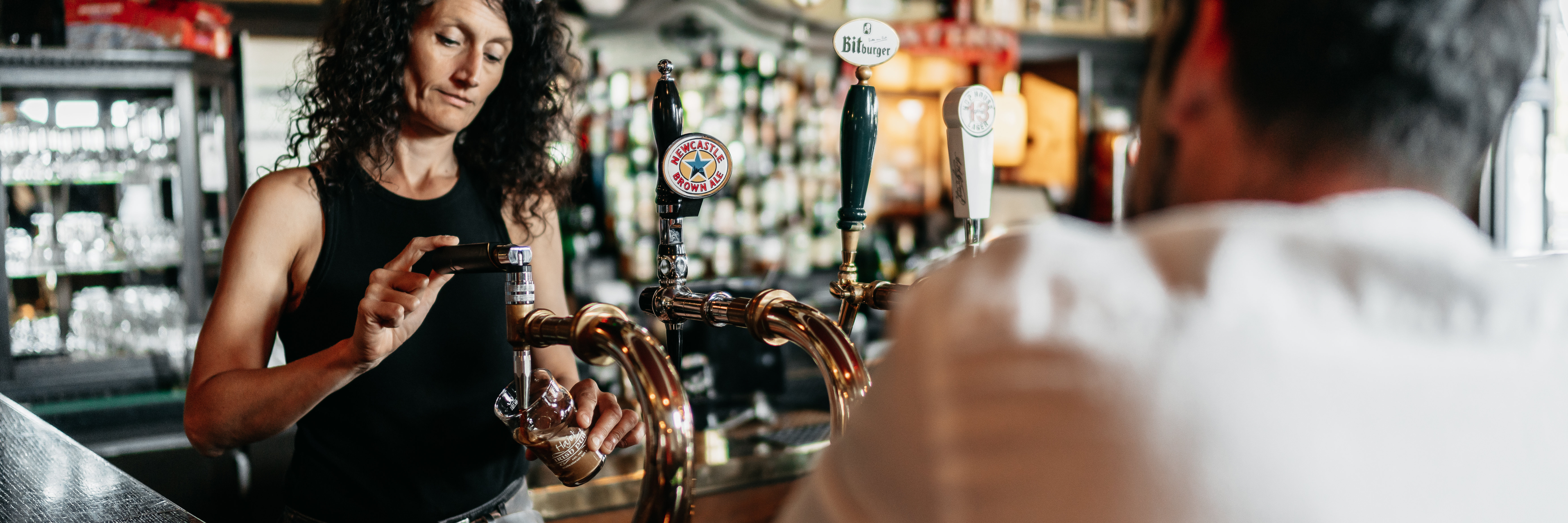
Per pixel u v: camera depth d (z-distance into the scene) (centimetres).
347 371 103
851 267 93
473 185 137
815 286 459
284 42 364
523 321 86
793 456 207
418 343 122
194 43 329
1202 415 37
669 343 94
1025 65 530
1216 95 45
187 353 325
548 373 101
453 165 137
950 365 40
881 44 92
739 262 448
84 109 321
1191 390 38
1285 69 42
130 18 313
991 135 87
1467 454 40
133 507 103
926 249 495
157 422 293
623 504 184
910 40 402
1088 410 37
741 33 451
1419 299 41
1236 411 37
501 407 102
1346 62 42
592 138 420
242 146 360
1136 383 38
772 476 205
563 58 145
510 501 131
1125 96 551
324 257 121
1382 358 40
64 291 331
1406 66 41
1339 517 38
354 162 124
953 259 52
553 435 99
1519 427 41
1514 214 430
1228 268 40
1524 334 42
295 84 143
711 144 91
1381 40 41
